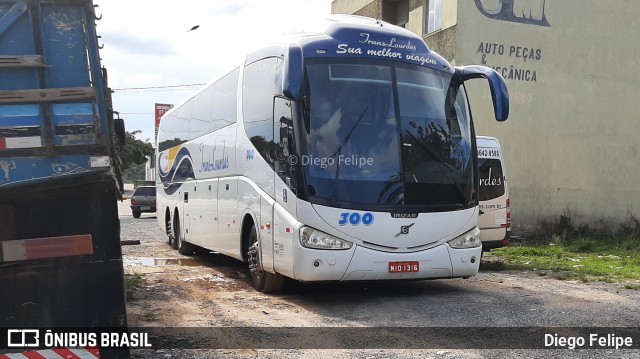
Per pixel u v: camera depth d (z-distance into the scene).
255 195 8.46
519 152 16.91
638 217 18.39
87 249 3.94
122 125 5.95
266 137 8.19
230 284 9.24
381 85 7.64
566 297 8.00
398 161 7.45
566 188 17.56
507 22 16.61
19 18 3.83
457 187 7.75
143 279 9.62
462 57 16.02
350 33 7.75
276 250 7.65
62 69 3.90
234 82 9.88
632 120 18.36
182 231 13.35
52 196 3.89
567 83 17.48
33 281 3.87
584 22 17.66
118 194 4.47
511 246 15.13
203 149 11.70
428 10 17.97
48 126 3.85
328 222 7.06
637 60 18.33
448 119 7.96
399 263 7.26
